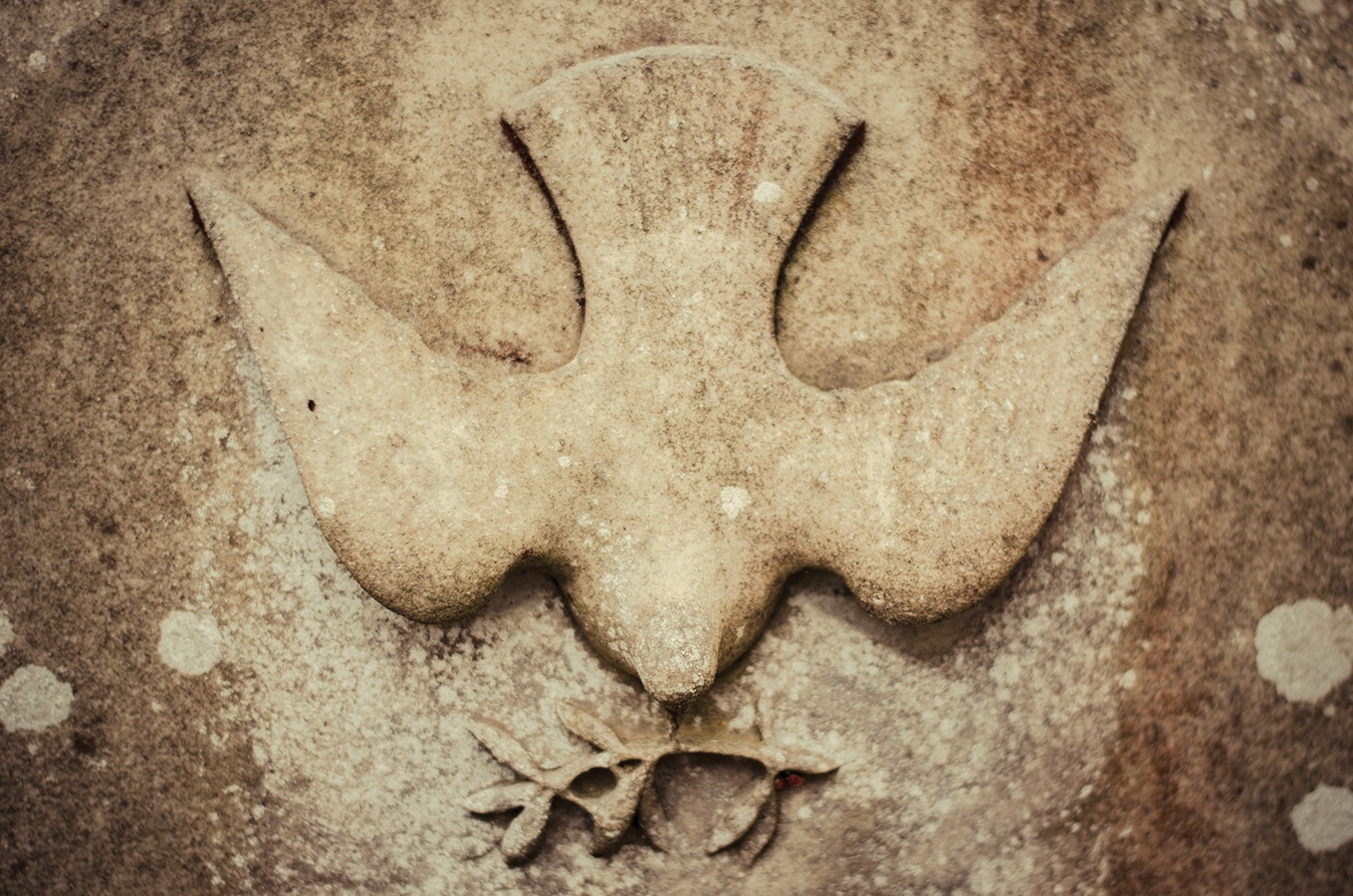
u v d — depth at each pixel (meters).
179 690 0.61
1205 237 0.60
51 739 0.62
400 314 0.59
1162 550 0.61
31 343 0.60
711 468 0.58
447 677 0.61
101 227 0.60
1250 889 0.63
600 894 0.63
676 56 0.58
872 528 0.58
